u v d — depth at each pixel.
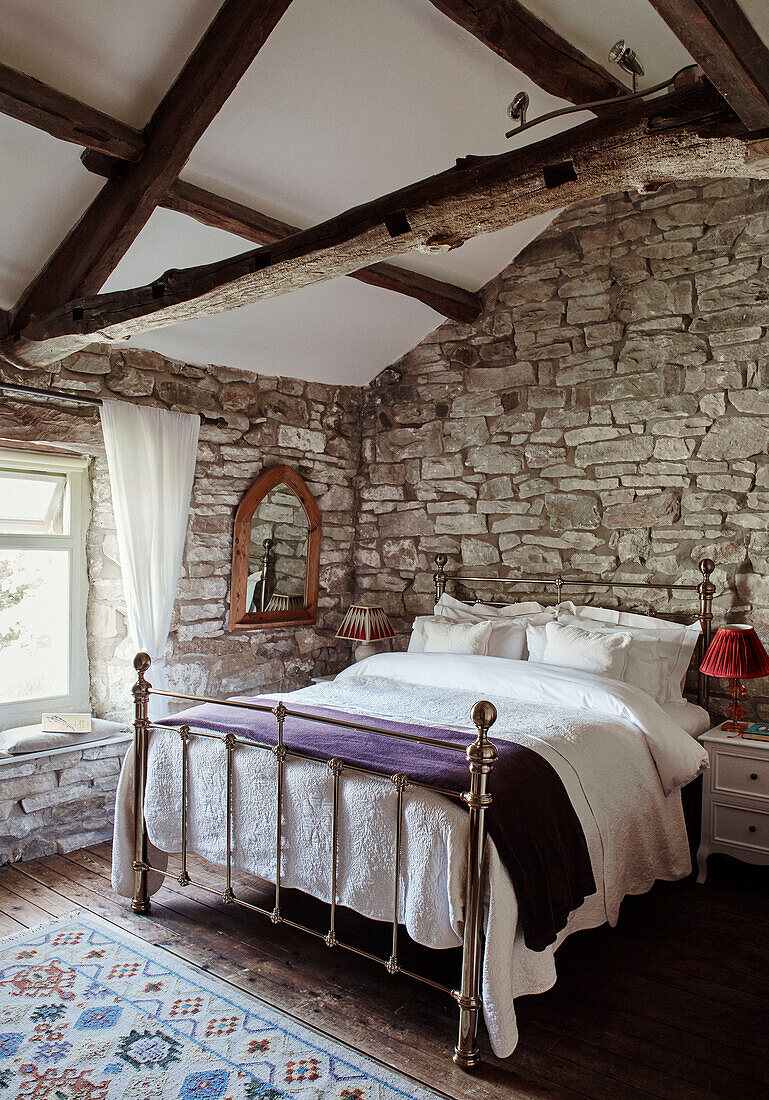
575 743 2.83
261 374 4.69
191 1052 2.20
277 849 2.61
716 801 3.34
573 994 2.55
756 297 3.81
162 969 2.63
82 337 3.11
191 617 4.30
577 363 4.38
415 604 5.02
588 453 4.33
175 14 2.48
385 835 2.38
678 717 3.52
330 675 5.14
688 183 4.02
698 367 3.97
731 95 1.53
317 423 5.05
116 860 3.05
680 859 3.18
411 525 5.05
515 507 4.60
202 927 2.93
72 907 3.09
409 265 4.23
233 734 2.77
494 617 4.49
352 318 4.49
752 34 1.48
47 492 3.98
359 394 5.32
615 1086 2.10
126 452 3.85
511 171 1.89
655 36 2.99
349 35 2.74
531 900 2.21
